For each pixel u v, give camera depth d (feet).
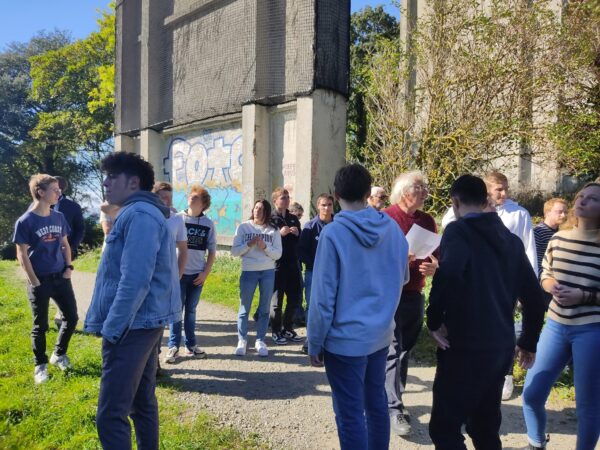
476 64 31.48
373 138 36.73
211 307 26.66
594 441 9.41
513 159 35.94
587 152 31.58
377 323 8.75
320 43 33.81
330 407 13.91
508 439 11.98
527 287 8.99
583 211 9.66
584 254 9.72
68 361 16.34
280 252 18.28
